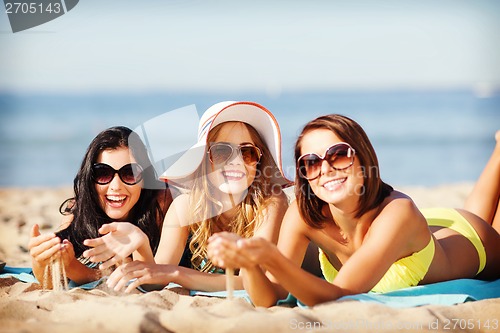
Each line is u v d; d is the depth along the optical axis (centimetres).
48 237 342
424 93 4606
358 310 281
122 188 379
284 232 344
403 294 328
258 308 302
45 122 2820
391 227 313
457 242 372
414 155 1744
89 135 2292
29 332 257
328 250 352
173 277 347
